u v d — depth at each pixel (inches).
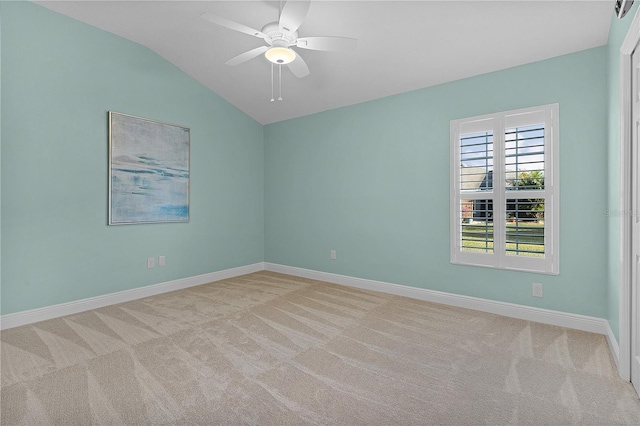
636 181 71.1
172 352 89.4
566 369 80.0
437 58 117.8
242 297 141.4
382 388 72.3
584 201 103.1
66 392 70.3
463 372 79.0
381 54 121.0
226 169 176.2
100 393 70.0
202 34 128.0
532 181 112.6
